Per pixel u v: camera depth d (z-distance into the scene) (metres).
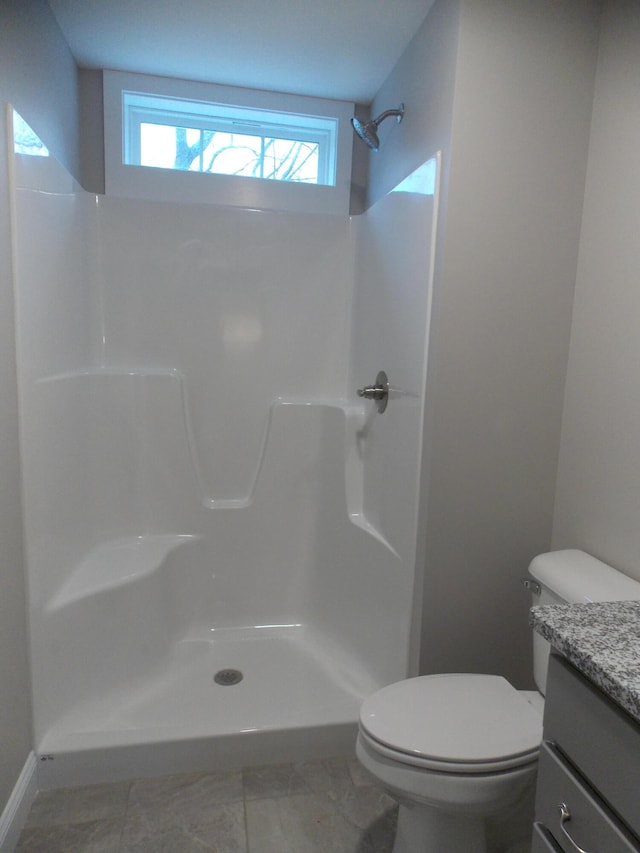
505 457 1.55
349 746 1.64
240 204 2.29
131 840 1.34
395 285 1.76
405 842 1.20
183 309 2.20
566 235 1.49
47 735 1.51
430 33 1.57
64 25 1.78
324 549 2.19
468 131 1.40
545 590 1.35
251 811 1.44
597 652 0.75
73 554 1.77
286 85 2.17
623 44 1.35
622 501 1.35
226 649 2.11
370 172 2.26
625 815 0.69
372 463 1.93
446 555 1.55
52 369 1.58
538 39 1.41
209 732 1.57
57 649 1.54
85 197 1.99
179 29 1.78
